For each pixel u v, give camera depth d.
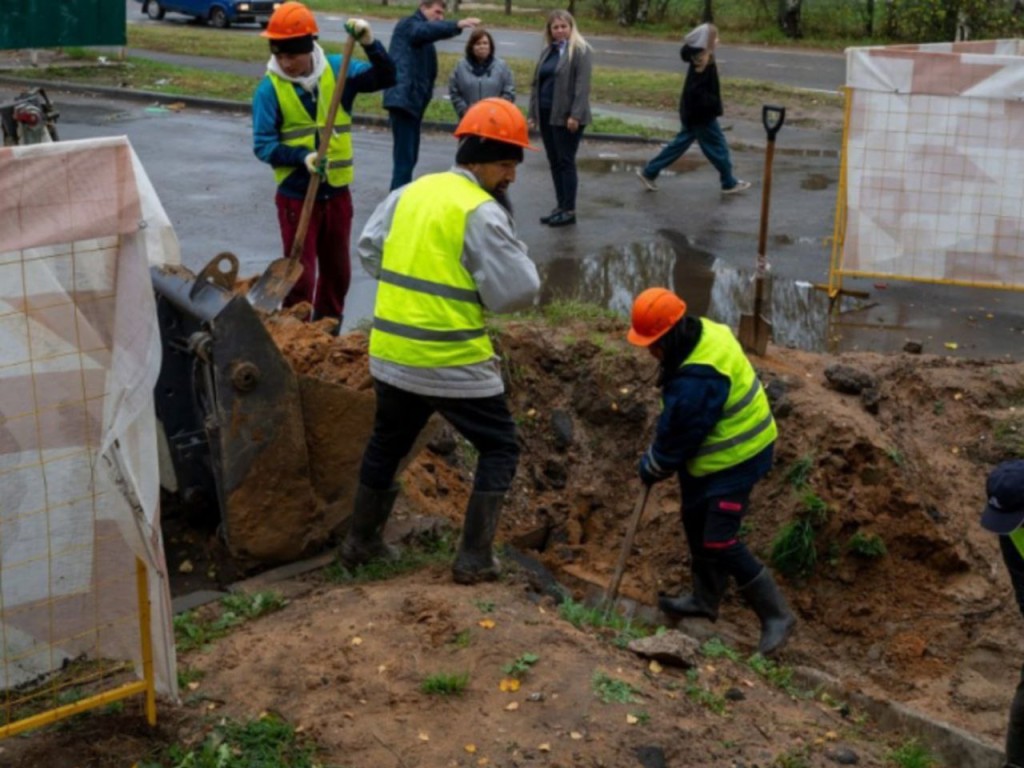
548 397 7.77
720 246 11.41
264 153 7.41
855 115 9.52
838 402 7.50
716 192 13.74
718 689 4.90
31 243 3.59
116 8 20.41
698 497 6.17
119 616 4.11
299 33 7.19
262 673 4.57
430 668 4.59
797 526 6.98
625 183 14.14
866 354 8.27
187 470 5.62
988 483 4.94
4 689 4.00
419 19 11.01
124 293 3.78
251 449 5.23
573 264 10.70
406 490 6.32
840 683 5.94
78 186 3.62
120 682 4.40
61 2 19.89
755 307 7.98
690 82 13.20
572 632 4.96
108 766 4.01
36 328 3.70
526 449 7.60
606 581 7.07
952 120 9.37
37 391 3.75
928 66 9.30
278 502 5.38
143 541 3.95
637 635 5.24
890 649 6.65
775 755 4.45
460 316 4.97
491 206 4.94
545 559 7.24
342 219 7.76
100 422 3.86
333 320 6.78
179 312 5.51
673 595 7.00
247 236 11.36
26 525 3.85
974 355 8.68
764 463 6.14
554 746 4.21
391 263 5.05
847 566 7.02
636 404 7.63
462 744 4.19
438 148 15.60
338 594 5.18
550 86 11.68
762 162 15.52
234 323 5.08
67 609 4.01
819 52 28.58
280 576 5.44
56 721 4.20
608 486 7.58
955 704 6.21
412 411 5.18
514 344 7.84
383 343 5.07
